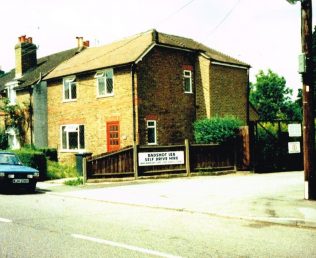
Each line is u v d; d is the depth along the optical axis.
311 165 11.71
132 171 18.70
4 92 34.59
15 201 12.82
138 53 23.41
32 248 6.69
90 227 8.58
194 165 20.23
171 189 15.07
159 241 7.27
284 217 9.18
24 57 34.56
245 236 7.73
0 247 6.76
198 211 10.53
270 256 6.28
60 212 10.64
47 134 29.77
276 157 22.05
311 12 11.65
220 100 26.14
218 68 26.25
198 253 6.43
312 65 11.70
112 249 6.67
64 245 6.92
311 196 11.71
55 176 20.45
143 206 11.85
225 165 21.16
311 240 7.39
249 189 14.44
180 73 25.53
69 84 27.59
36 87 30.53
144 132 23.34
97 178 17.86
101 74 24.84
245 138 21.25
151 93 23.81
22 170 15.11
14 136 32.78
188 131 25.66
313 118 11.74
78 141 26.66
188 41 29.50
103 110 24.97
